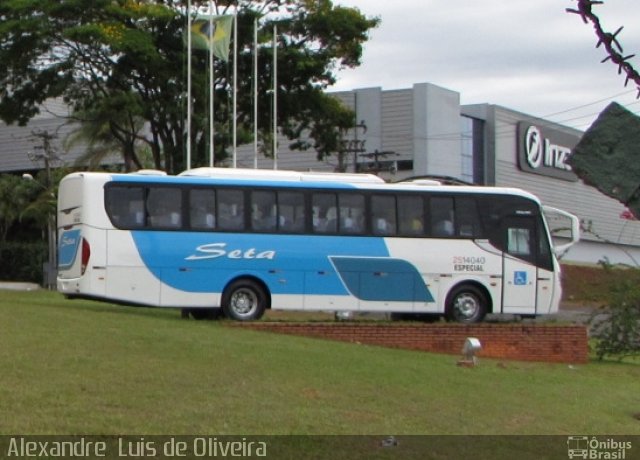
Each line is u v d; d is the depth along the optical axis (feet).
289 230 77.15
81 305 84.94
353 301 77.71
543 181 192.13
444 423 42.34
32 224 205.36
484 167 182.50
